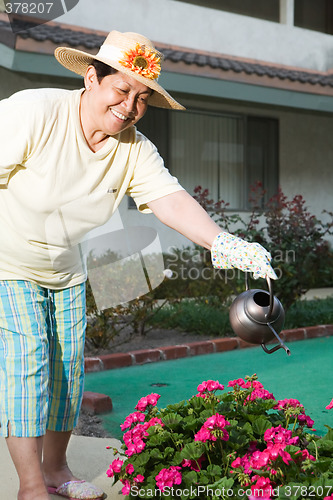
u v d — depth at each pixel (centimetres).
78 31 894
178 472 226
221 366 557
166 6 1027
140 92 226
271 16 1240
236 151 1116
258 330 236
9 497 265
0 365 238
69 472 273
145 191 253
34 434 232
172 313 702
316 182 1209
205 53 1026
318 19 1313
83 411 418
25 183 231
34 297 242
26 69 778
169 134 1048
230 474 234
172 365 563
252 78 961
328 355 603
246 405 273
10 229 237
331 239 1205
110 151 239
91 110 230
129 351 590
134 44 223
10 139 221
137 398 454
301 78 1019
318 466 222
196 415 268
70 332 259
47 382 240
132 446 242
